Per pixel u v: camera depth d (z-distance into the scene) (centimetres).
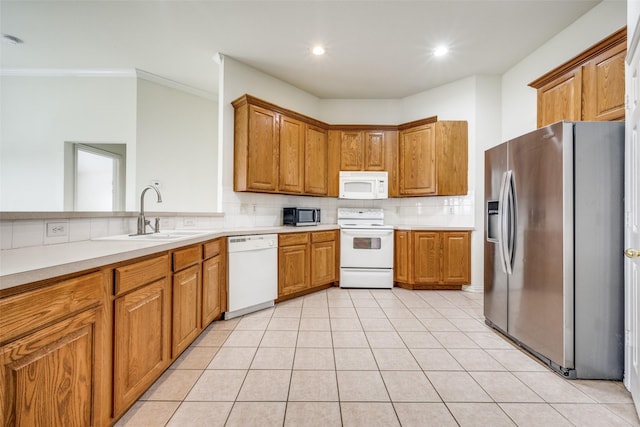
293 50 285
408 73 332
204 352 188
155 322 144
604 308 159
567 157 159
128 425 123
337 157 374
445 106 360
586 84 189
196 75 345
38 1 219
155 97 352
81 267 94
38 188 338
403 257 345
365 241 349
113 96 338
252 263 259
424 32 257
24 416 80
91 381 103
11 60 312
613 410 135
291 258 296
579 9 228
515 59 303
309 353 188
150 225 202
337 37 264
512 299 201
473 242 333
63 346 91
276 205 347
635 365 138
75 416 96
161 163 357
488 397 144
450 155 339
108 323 111
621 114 168
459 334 219
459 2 220
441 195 343
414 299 305
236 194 300
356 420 127
